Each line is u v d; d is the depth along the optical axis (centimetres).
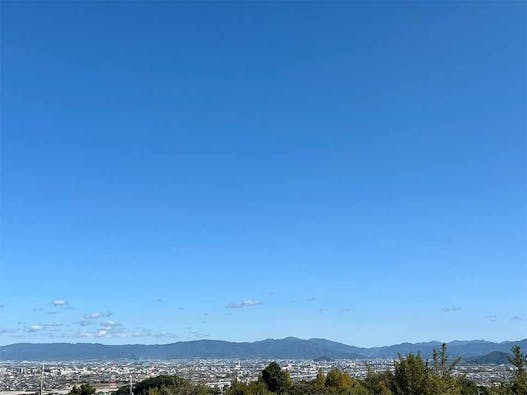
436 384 3038
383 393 4084
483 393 3328
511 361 2844
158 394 4838
